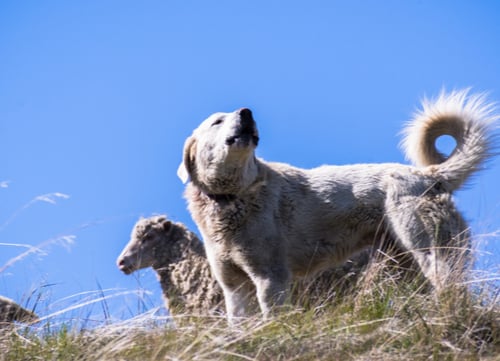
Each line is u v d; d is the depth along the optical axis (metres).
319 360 8.75
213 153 12.69
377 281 11.51
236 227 12.71
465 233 12.90
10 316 12.30
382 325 9.62
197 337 9.11
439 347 9.01
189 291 14.69
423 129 13.96
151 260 15.40
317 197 13.34
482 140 13.39
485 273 10.68
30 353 9.17
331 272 14.04
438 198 13.05
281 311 10.99
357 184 13.38
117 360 8.76
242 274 13.09
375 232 13.36
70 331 9.89
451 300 9.80
